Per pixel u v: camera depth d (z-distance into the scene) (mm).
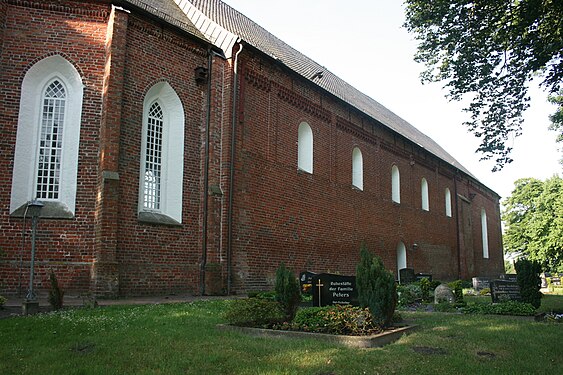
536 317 12625
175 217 17188
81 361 6883
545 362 7258
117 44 15578
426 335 9219
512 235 62906
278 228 20812
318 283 12008
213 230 17672
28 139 15039
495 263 50906
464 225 42844
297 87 23094
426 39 14203
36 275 14242
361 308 9680
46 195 15094
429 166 37656
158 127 17500
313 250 22938
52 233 14625
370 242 27953
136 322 9867
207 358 7008
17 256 14234
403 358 7176
